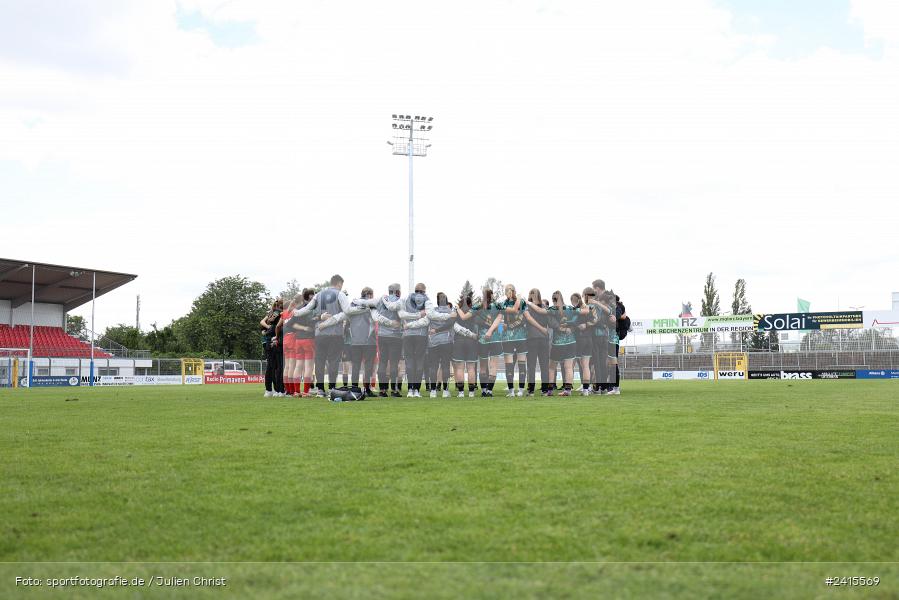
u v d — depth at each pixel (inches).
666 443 229.8
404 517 133.3
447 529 124.9
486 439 241.8
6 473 181.9
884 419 315.3
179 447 229.5
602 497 148.4
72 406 471.8
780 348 1861.5
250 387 1122.7
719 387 807.1
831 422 300.5
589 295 572.7
